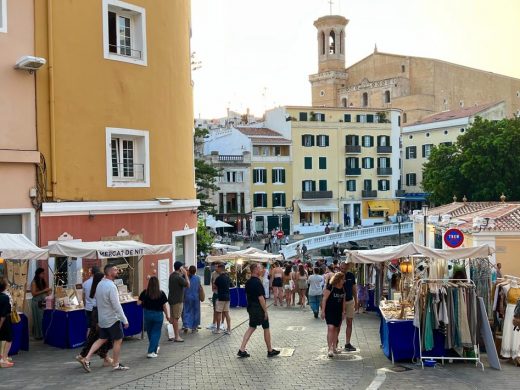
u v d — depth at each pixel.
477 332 12.86
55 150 16.98
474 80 101.00
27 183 16.44
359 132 78.00
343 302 13.60
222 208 69.94
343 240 59.94
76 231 17.38
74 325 14.16
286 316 21.16
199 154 69.62
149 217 19.61
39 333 15.12
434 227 29.50
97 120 18.02
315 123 75.44
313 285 20.44
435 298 12.63
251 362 12.86
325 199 75.88
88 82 17.83
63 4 17.30
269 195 72.81
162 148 20.17
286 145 74.06
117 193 18.47
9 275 15.37
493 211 25.41
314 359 13.26
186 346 14.51
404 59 98.25
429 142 82.31
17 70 16.36
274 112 76.69
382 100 98.25
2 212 15.95
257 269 13.52
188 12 22.64
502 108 81.75
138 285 19.22
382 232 62.72
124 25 19.48
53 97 16.95
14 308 13.27
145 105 19.48
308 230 74.25
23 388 10.46
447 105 97.25
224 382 11.12
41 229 16.61
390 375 11.91
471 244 23.09
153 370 11.89
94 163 17.89
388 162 79.69
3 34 16.16
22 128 16.41
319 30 107.81
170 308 15.08
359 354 13.85
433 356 12.87
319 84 107.44
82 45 17.72
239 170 71.00
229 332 16.39
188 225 22.06
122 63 18.78
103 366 12.19
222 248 43.50
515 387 11.09
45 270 16.59
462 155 50.53
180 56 21.36
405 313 13.65
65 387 10.56
